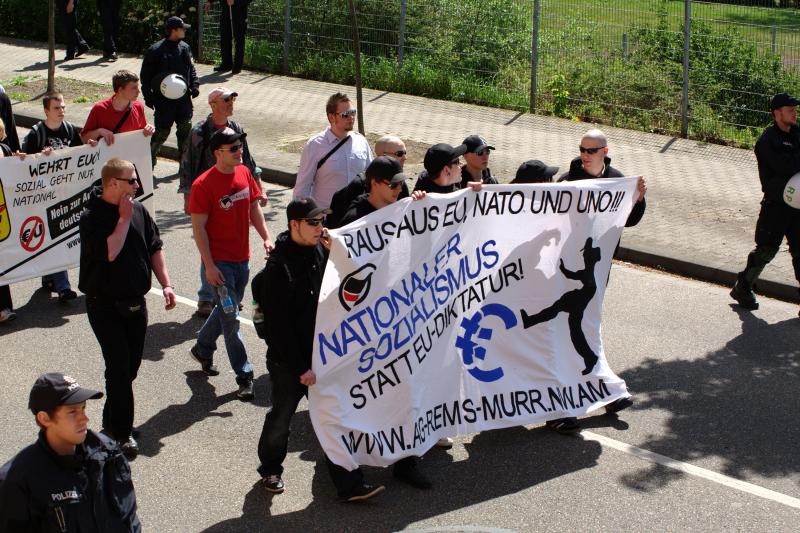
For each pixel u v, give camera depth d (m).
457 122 15.32
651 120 15.20
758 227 8.85
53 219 8.77
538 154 13.60
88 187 9.03
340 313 5.68
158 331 8.34
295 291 5.54
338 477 5.71
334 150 7.73
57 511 3.76
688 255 10.05
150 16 20.30
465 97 16.67
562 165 13.08
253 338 8.22
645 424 6.81
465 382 6.31
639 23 15.45
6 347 7.95
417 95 17.11
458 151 6.76
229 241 7.03
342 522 5.57
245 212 7.07
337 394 5.70
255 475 6.11
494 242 6.36
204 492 5.90
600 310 6.86
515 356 6.52
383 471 6.16
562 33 16.12
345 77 18.03
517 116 15.78
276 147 14.07
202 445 6.46
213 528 5.52
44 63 19.45
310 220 5.45
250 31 19.17
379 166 5.98
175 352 7.93
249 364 7.13
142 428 6.68
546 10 16.23
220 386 7.35
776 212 8.69
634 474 6.13
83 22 21.17
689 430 6.72
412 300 5.98
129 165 5.89
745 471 6.19
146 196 9.51
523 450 6.44
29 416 6.79
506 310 6.46
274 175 13.01
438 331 6.14
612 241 6.86
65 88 17.36
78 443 3.84
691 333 8.41
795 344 8.20
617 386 6.86
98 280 6.00
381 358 5.84
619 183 6.76
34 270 8.71
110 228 5.95
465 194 6.15
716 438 6.61
